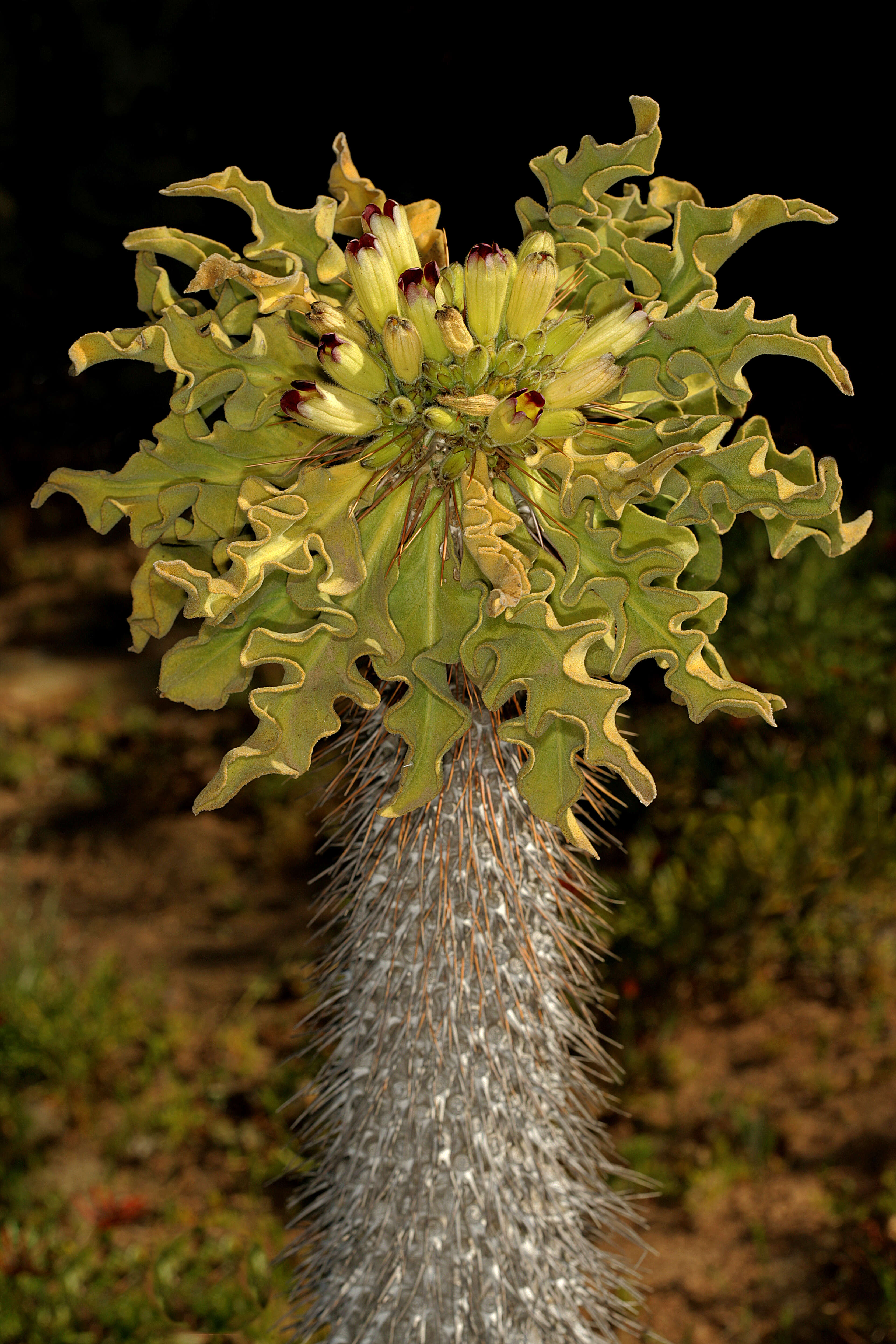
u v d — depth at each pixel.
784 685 5.07
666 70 3.95
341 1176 1.96
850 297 4.22
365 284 1.43
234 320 1.50
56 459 9.28
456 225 4.06
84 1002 4.63
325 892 1.89
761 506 1.41
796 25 3.90
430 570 1.45
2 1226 3.78
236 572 1.30
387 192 4.12
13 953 4.84
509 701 1.67
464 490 1.40
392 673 1.40
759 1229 3.57
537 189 3.99
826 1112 3.95
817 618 5.19
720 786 4.80
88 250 5.12
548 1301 1.98
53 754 6.63
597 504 1.37
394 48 3.99
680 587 1.61
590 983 1.99
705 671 1.36
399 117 4.05
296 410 1.40
